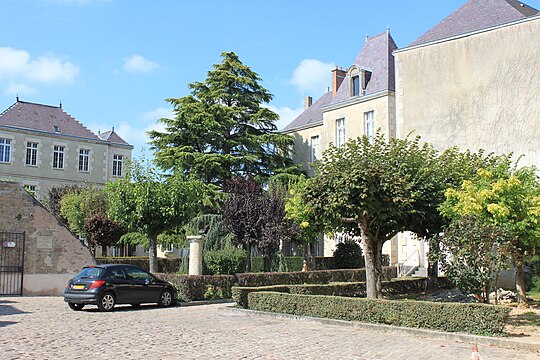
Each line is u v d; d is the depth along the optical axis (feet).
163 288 57.47
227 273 83.41
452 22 91.56
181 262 86.33
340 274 80.59
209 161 108.27
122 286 53.06
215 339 34.71
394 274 88.28
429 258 46.37
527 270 69.82
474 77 84.17
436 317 37.78
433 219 56.03
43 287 68.69
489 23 85.46
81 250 71.92
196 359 28.19
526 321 43.16
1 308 52.54
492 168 56.08
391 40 118.01
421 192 53.78
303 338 35.42
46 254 69.41
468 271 42.09
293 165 121.39
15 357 28.07
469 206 47.37
